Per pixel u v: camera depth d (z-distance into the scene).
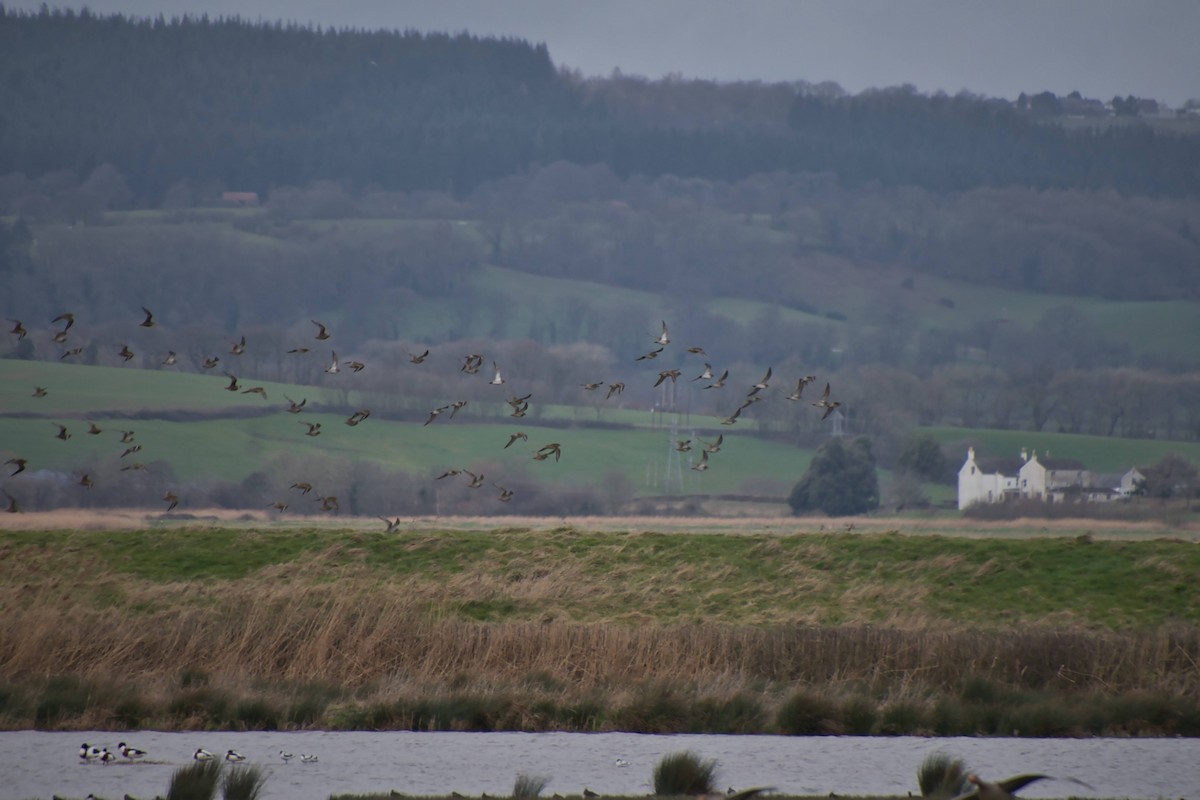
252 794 21.02
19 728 27.66
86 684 29.64
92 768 23.98
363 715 28.52
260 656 32.72
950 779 21.91
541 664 32.38
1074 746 27.23
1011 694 30.52
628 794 22.34
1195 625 39.03
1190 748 27.09
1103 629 39.31
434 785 23.23
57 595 40.06
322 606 35.72
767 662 32.50
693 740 27.52
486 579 42.94
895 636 33.50
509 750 26.25
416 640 33.44
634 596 42.47
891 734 28.39
